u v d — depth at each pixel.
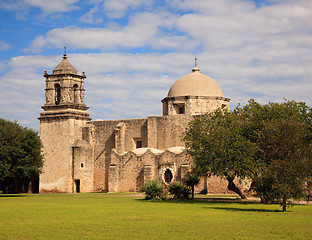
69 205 41.28
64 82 74.69
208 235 22.62
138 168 68.12
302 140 37.06
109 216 31.11
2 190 75.38
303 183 35.56
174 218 29.78
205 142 46.53
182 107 72.25
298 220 28.62
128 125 73.75
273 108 47.16
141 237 22.03
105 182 73.62
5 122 60.06
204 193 63.06
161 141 70.31
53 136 74.19
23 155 57.69
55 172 73.25
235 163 42.41
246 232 23.58
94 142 75.38
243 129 45.94
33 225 26.31
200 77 73.62
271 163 36.31
